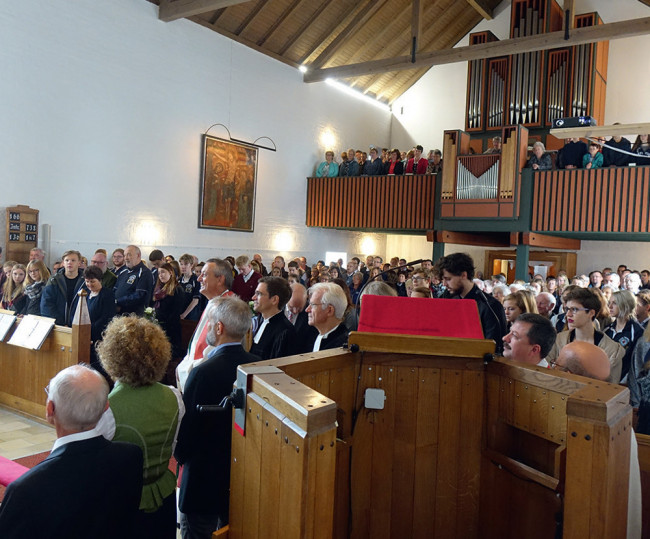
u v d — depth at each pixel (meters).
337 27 12.70
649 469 1.99
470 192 10.58
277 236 12.82
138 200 9.80
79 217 8.88
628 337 3.93
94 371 1.66
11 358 5.06
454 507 2.10
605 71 12.75
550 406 1.80
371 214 12.62
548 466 1.84
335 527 2.05
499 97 12.73
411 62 11.88
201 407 1.77
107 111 9.22
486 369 2.07
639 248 13.00
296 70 13.05
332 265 9.94
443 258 3.26
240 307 2.34
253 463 1.58
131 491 1.65
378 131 15.96
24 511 1.45
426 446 2.12
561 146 12.14
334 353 2.03
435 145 15.67
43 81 8.32
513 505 1.94
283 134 12.82
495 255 14.56
